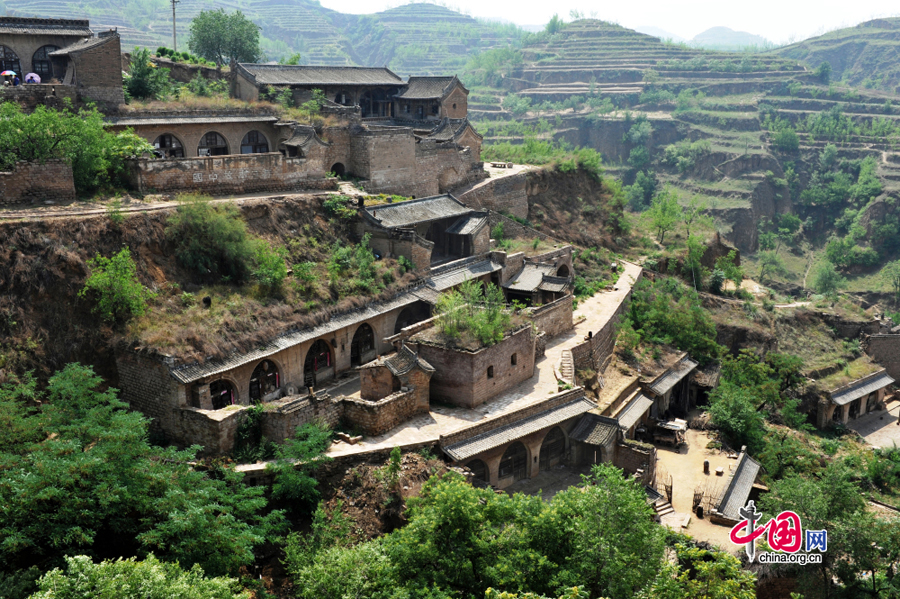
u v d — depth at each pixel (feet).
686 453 171.73
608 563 93.40
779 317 280.72
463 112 301.84
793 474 165.99
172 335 127.03
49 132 152.25
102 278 127.44
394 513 112.78
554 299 204.64
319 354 154.61
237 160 180.96
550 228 281.95
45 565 87.71
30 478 88.17
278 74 262.06
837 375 257.75
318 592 89.30
